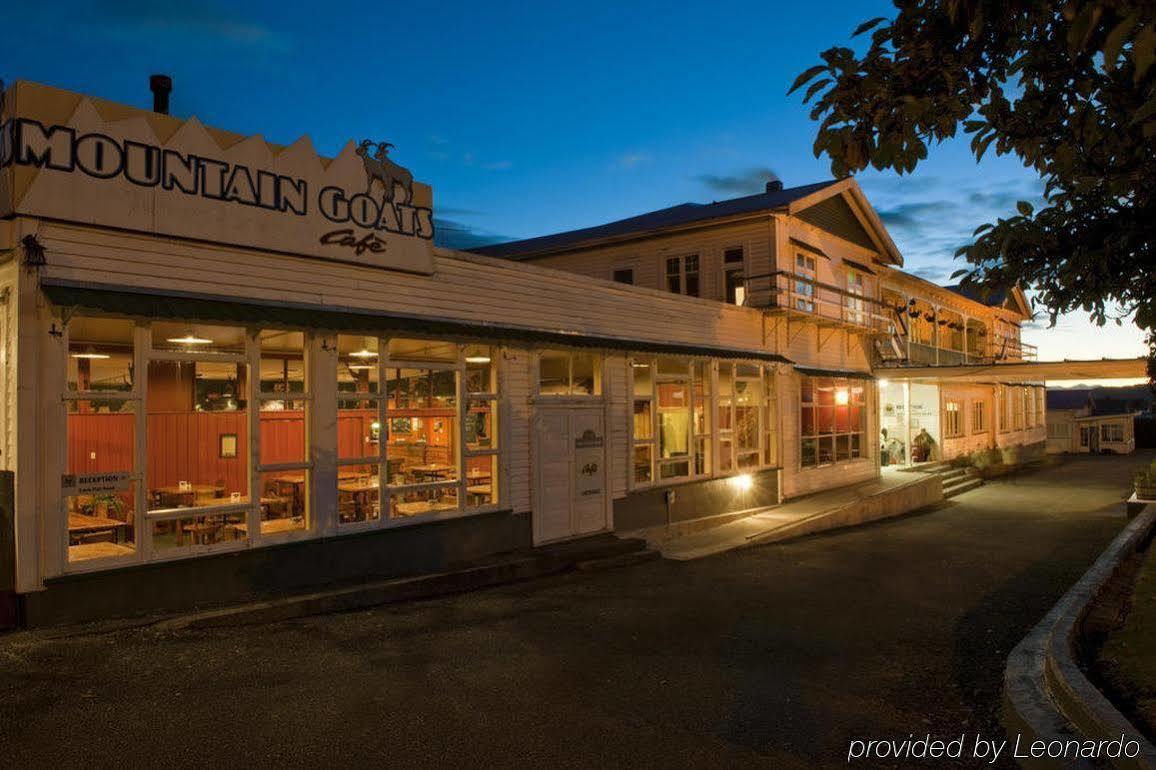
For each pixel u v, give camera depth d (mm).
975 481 27172
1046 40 3994
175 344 9469
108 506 9055
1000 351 36688
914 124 3922
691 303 16016
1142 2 2797
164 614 7773
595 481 13359
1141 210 4391
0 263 7500
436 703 6000
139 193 7852
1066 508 21312
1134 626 7410
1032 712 5328
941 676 7164
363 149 9945
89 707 5582
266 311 8695
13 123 7094
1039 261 4668
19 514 7062
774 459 18516
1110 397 68750
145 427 7871
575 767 5016
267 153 8930
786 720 5941
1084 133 4066
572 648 7617
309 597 8578
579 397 13086
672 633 8352
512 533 11773
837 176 4312
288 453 10820
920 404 29141
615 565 12258
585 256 21359
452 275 11086
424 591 9719
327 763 4934
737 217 18297
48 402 7246
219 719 5504
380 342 9945
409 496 11406
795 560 13172
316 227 9352
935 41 3994
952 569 12609
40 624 7160
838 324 20047
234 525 9031
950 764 5250
